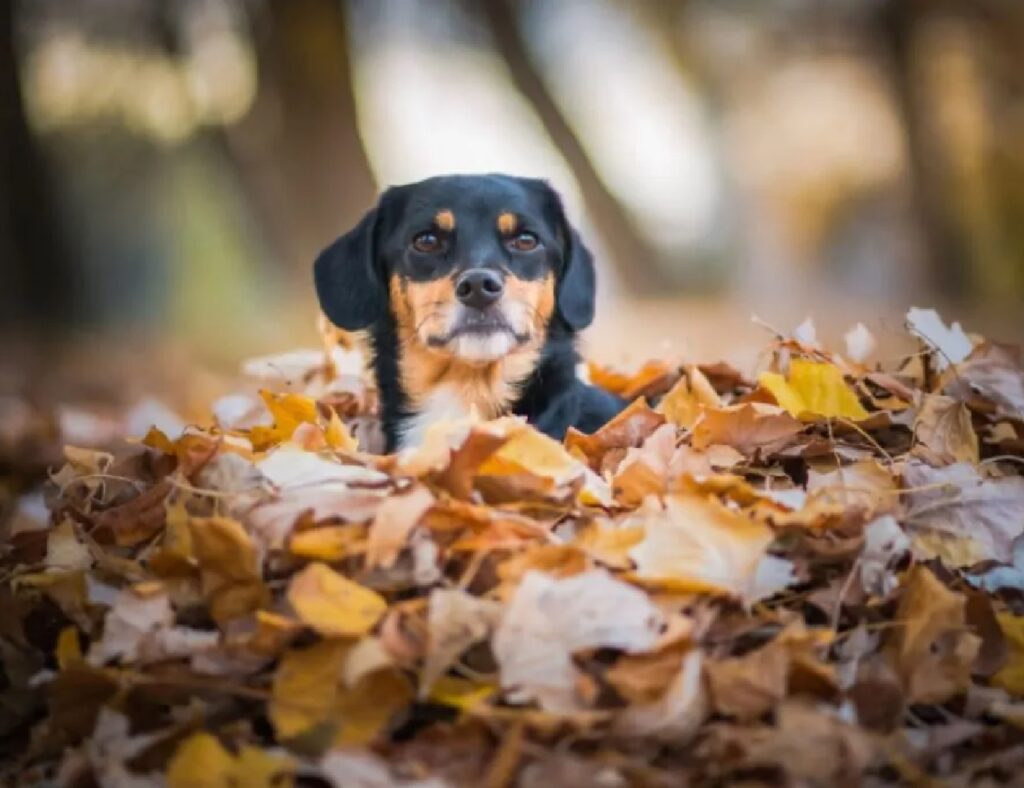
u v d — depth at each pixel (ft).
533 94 119.55
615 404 26.58
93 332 96.43
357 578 16.72
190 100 108.99
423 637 15.83
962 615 16.70
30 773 16.46
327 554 16.98
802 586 17.67
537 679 15.37
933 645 16.96
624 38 144.56
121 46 107.55
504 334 24.77
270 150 102.78
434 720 16.21
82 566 18.56
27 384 64.69
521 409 25.68
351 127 98.53
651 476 19.15
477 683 15.84
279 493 18.10
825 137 147.43
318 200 98.02
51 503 20.81
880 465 19.77
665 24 138.72
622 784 14.46
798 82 142.00
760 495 18.48
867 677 16.37
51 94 110.93
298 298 96.53
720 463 20.48
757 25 134.10
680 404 22.91
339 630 15.78
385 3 116.88
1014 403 22.39
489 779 14.53
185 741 15.51
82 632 17.97
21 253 101.24
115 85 109.91
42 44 107.96
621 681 15.46
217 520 16.89
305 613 15.90
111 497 20.51
